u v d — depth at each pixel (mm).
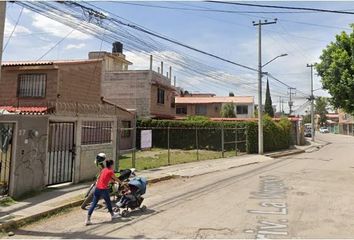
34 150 11727
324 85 20203
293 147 41625
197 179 16375
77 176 13797
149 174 16828
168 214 9680
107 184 9148
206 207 10477
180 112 54469
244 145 30750
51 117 12539
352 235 7723
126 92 34719
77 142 13836
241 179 16312
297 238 7512
